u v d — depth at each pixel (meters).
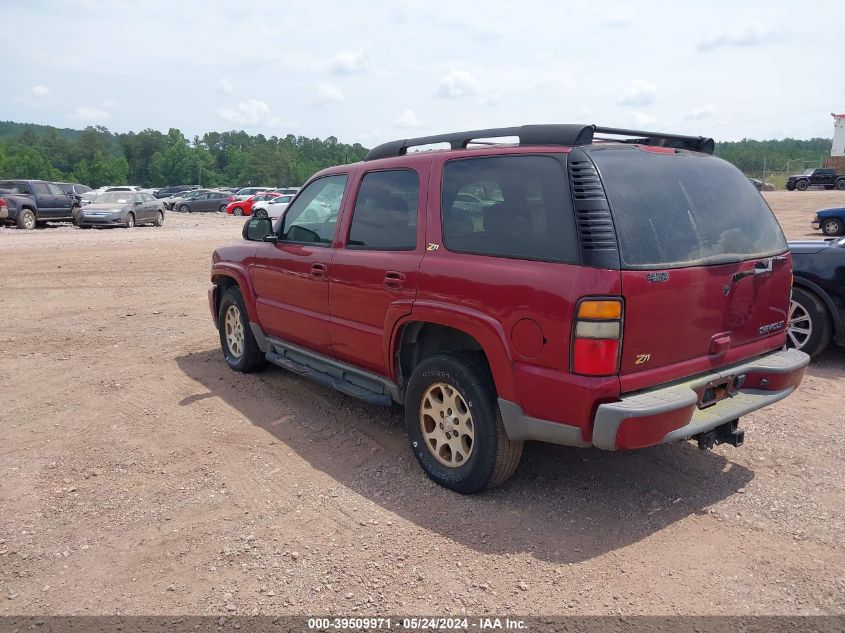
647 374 3.39
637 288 3.27
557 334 3.31
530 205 3.57
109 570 3.30
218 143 187.12
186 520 3.75
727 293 3.73
